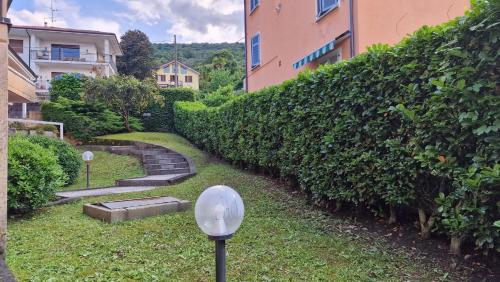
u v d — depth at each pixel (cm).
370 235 444
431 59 360
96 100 1628
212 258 379
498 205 292
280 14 1285
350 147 485
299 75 621
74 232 480
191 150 1342
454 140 328
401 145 395
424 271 338
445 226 348
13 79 1162
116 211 538
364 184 454
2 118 328
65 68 3166
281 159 704
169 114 1952
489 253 339
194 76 5234
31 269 345
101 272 338
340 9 925
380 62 431
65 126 1529
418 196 394
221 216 198
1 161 326
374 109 441
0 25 333
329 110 527
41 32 3022
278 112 712
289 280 323
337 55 961
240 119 939
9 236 461
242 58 4781
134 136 1576
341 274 336
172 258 379
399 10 867
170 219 545
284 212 567
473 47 314
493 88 299
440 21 887
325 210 559
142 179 966
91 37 3161
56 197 729
